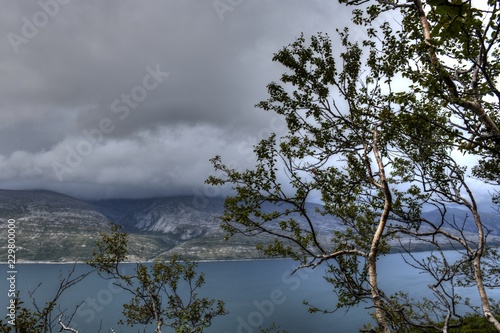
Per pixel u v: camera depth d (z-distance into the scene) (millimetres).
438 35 3977
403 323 8469
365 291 9336
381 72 11305
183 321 14820
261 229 11406
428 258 9602
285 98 13852
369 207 14047
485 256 15969
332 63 13039
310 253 11023
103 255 16484
